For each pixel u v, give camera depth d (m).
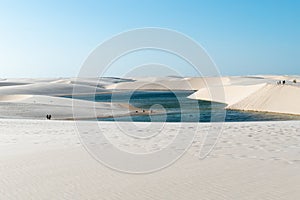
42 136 11.83
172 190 5.36
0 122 17.31
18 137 11.62
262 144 9.20
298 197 4.82
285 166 6.72
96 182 5.93
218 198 4.90
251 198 4.85
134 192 5.32
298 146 8.78
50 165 7.26
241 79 94.94
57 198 5.07
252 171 6.39
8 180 6.09
